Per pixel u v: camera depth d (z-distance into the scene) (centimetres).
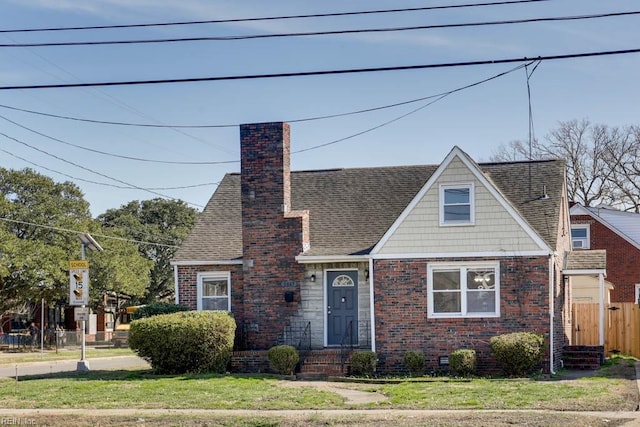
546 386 2106
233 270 2842
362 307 2697
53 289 5059
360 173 3138
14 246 4697
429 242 2553
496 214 2525
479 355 2494
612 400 1858
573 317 3234
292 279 2747
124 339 5591
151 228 7125
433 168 3112
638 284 4353
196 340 2484
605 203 5600
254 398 1959
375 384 2286
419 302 2541
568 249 3181
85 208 5706
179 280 2870
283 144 2802
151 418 1703
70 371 2766
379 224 2855
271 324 2748
